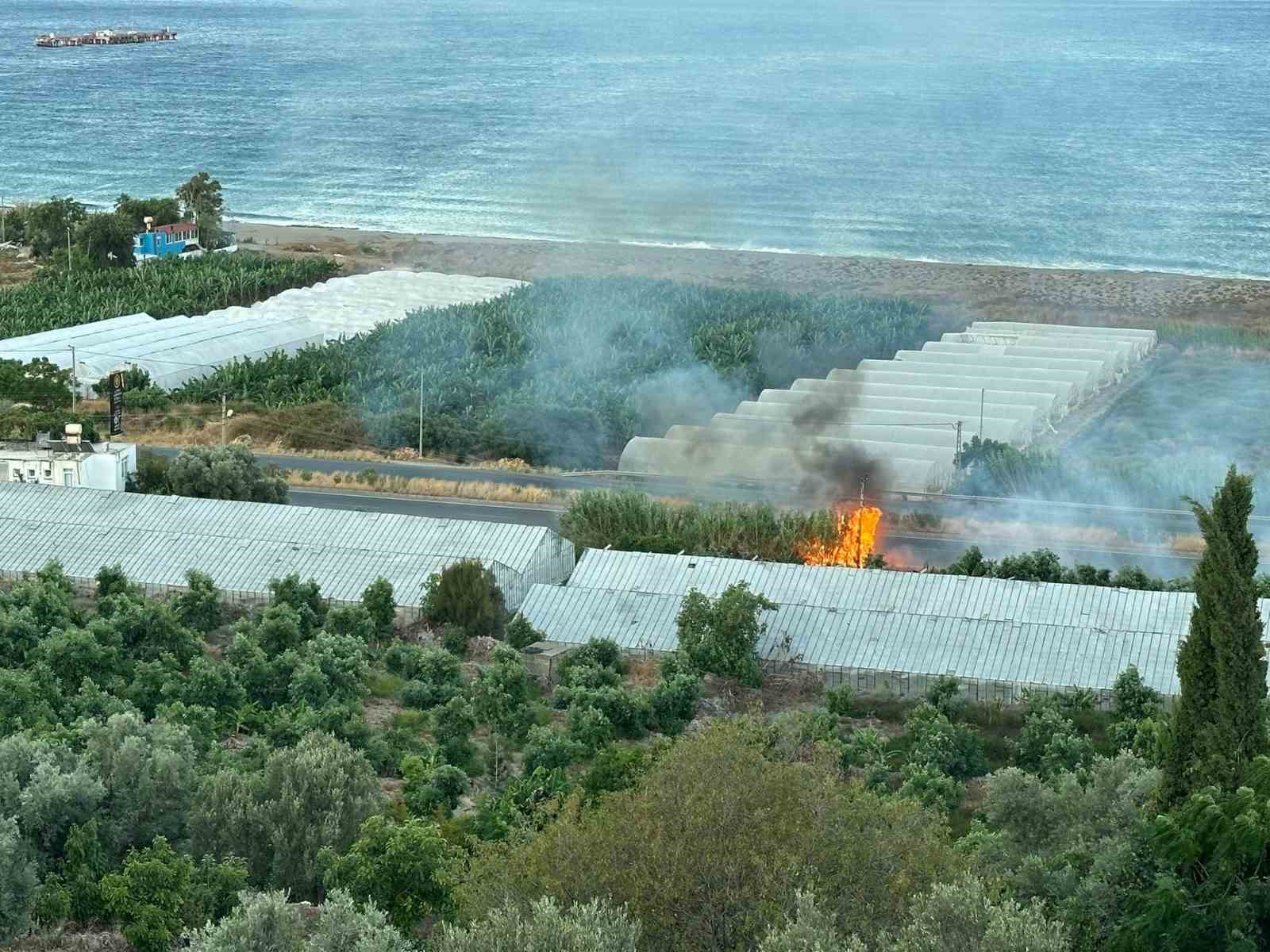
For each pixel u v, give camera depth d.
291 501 129.62
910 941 45.81
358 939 50.22
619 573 105.19
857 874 49.75
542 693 91.94
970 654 93.62
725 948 48.69
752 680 92.44
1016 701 90.38
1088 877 57.28
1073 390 167.25
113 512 112.62
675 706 87.50
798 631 96.31
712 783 51.50
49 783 62.59
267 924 51.81
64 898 59.06
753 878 49.16
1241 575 59.91
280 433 151.00
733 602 93.75
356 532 110.12
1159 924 54.22
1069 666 91.94
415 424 150.00
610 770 72.81
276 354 175.62
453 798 74.12
